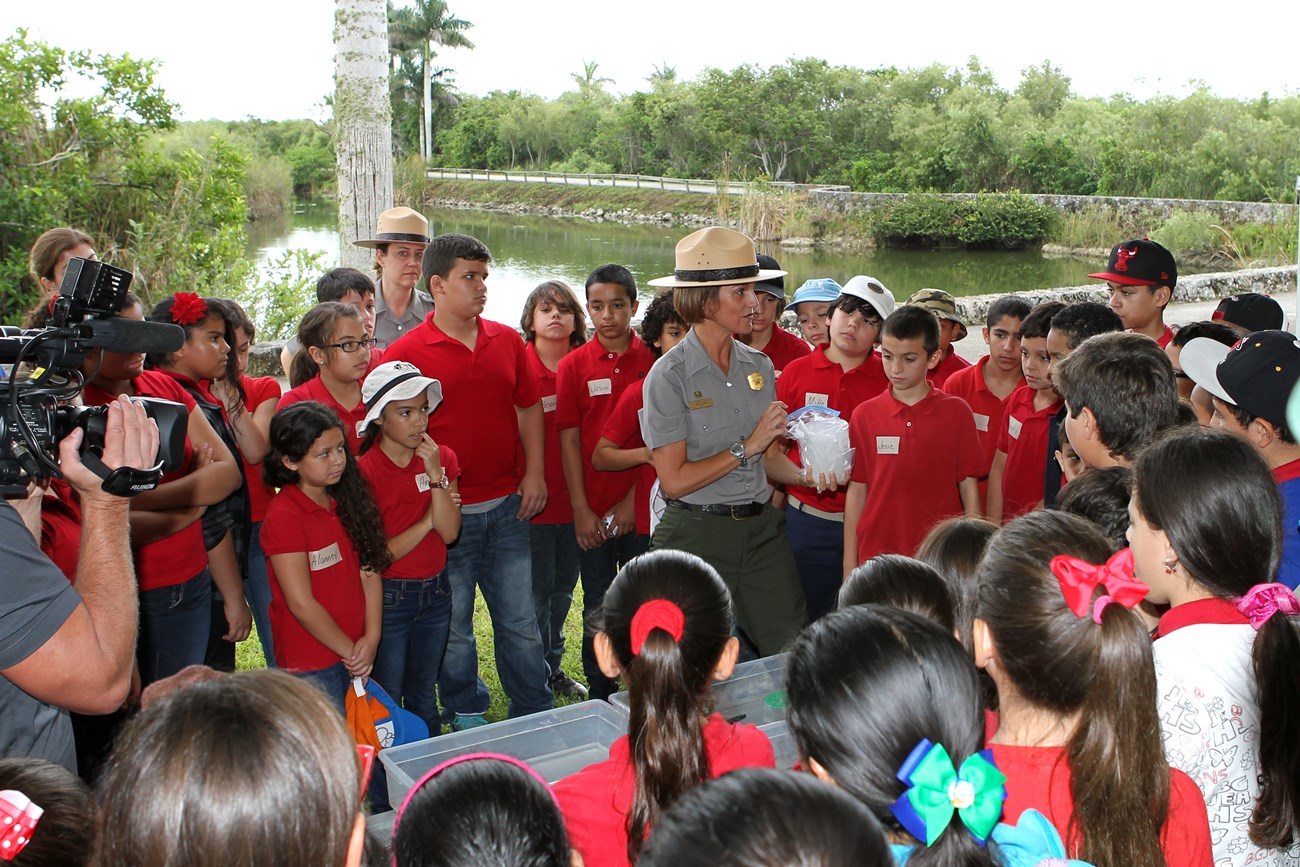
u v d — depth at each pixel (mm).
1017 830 1457
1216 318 4055
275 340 9664
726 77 49906
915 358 3389
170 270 9984
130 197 9945
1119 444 2520
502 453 3707
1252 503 1732
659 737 1697
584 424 4148
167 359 3281
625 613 1862
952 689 1312
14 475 1656
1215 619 1762
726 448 3402
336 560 3127
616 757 1814
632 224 39844
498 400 3664
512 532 3785
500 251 26703
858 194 33656
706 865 969
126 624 1771
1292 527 2188
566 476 4117
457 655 3748
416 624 3486
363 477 3189
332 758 1108
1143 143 34812
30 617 1603
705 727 1846
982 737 1334
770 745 1966
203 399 3322
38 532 1874
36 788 1452
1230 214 26281
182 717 1080
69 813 1449
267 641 3701
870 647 1329
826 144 48000
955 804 1202
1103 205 30031
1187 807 1562
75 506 2521
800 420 3646
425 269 3623
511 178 53719
